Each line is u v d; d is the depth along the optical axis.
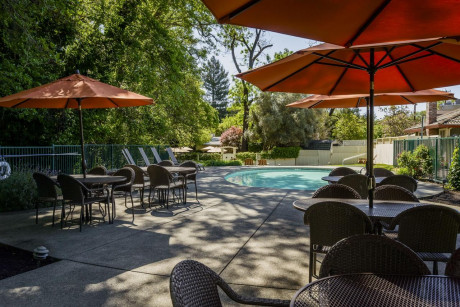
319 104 6.45
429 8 2.00
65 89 5.21
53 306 2.78
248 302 1.76
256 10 2.02
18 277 3.38
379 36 2.43
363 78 4.52
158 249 4.28
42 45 8.82
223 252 4.15
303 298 1.56
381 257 1.90
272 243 4.52
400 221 2.79
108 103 6.98
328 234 2.92
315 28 2.30
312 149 28.56
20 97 4.96
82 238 4.78
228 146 31.44
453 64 3.88
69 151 10.22
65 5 9.92
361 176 5.29
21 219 6.01
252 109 28.45
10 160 8.44
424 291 1.59
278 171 20.03
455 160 9.55
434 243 2.73
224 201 7.85
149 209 6.94
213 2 1.89
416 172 12.52
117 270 3.56
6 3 7.12
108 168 11.86
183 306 1.31
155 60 15.42
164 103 18.25
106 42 13.38
